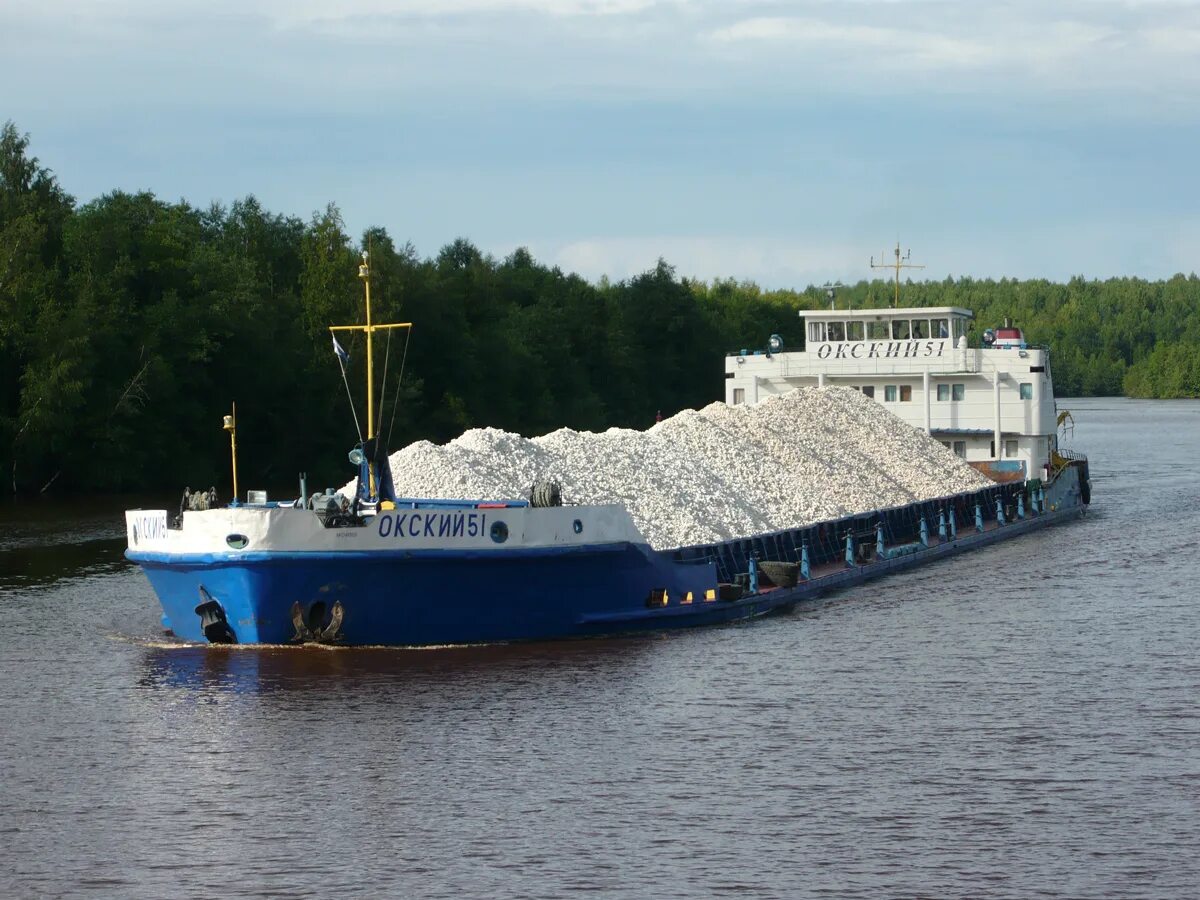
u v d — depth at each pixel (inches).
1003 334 3299.7
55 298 4065.0
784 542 2190.0
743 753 1267.2
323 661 1550.2
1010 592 2116.1
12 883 997.2
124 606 2003.0
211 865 1026.1
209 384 4370.1
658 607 1763.0
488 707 1397.6
